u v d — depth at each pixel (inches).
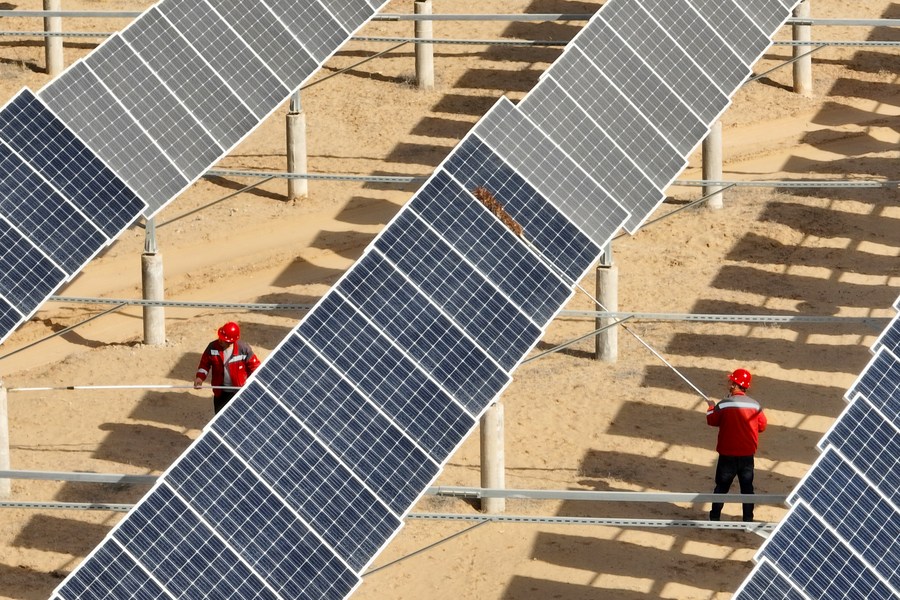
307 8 4116.6
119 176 3467.0
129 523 2508.6
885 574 2573.8
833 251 4640.8
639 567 3262.8
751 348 4143.7
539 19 4781.0
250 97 3833.7
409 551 3344.0
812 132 5393.7
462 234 3002.0
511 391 3964.1
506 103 3324.3
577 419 3828.7
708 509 3486.7
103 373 4065.0
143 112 3631.9
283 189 5137.8
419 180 4094.5
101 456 3654.0
